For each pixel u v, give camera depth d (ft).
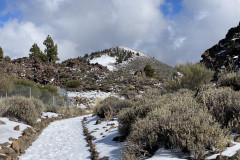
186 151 12.76
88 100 95.81
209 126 12.94
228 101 16.79
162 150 13.89
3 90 36.88
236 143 12.82
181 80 32.83
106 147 19.54
